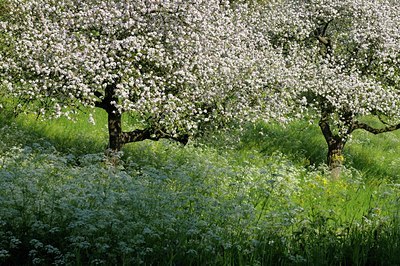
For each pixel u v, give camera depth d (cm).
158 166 1255
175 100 1088
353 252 634
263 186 929
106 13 987
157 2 1034
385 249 641
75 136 1521
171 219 637
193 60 1095
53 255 615
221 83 1212
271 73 1364
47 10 1069
